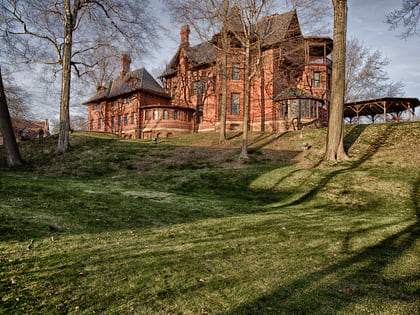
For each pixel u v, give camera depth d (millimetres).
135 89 35406
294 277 3318
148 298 2682
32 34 19953
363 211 8242
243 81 30297
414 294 2930
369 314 2502
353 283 3189
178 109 34219
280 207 9062
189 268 3498
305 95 27141
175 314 2410
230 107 30156
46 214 5668
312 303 2684
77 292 2736
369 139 17375
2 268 3174
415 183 10094
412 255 4262
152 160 18922
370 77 36531
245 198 10523
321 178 11828
